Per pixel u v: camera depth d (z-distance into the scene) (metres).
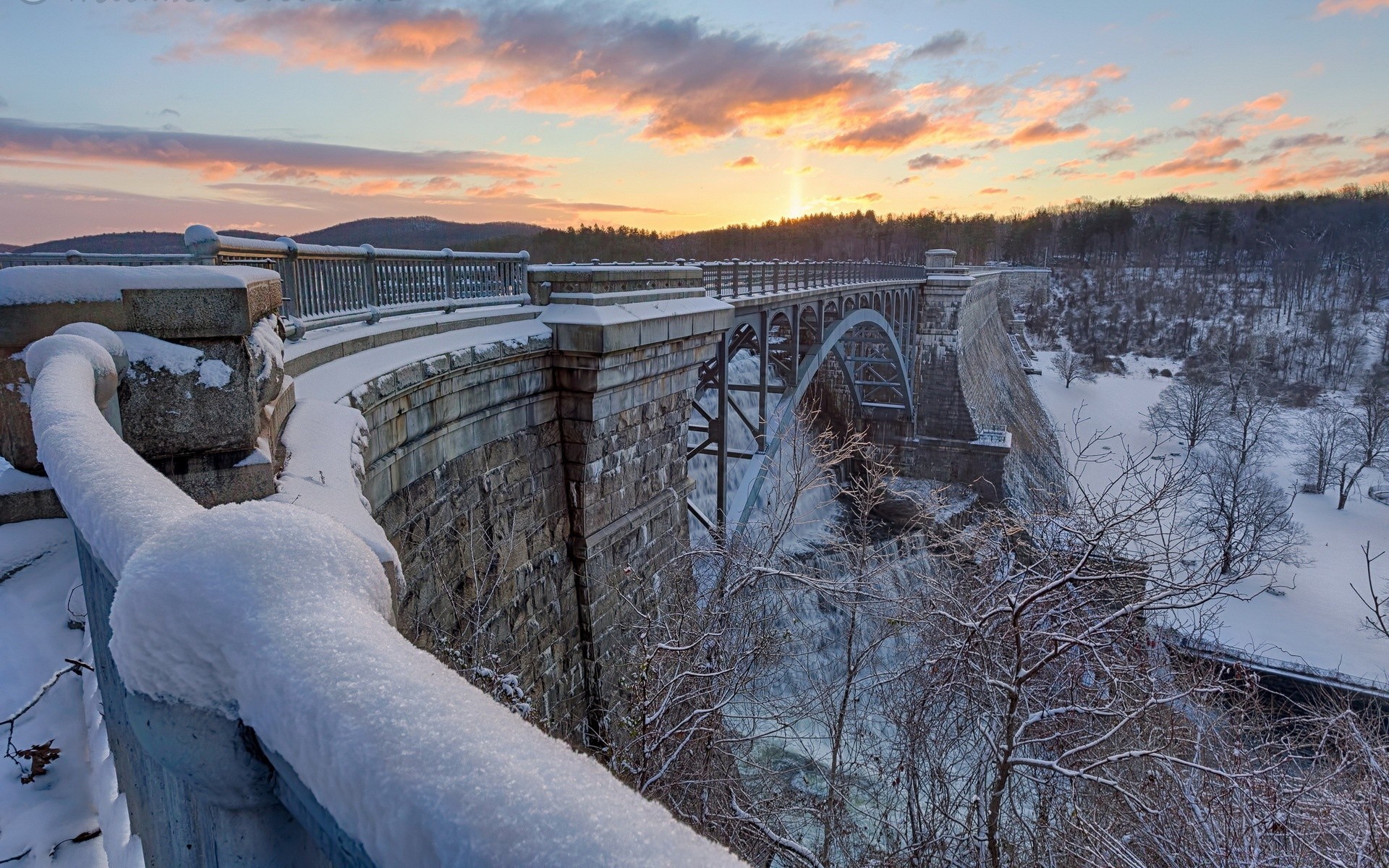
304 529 1.15
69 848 2.21
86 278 3.56
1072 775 7.12
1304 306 103.69
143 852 1.93
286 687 0.87
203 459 3.74
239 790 1.04
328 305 7.91
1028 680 8.46
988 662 8.78
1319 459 52.56
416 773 0.71
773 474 18.66
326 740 0.79
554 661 11.18
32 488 4.27
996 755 8.24
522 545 10.55
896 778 9.71
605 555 12.05
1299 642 30.78
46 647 3.30
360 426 5.37
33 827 2.28
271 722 0.89
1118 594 8.38
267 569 1.05
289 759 0.87
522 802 0.65
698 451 17.08
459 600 9.11
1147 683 8.47
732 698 9.57
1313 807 7.14
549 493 11.22
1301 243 126.06
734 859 0.60
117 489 1.53
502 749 0.74
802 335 27.72
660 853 0.58
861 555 11.55
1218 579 7.96
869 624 12.51
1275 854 7.00
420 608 8.36
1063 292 124.12
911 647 11.38
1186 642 10.09
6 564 3.88
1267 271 124.19
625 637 12.55
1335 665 28.83
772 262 20.14
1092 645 7.35
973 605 9.16
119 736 2.00
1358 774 8.16
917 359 43.72
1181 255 136.62
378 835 0.70
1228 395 70.44
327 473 4.22
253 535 1.10
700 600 12.94
